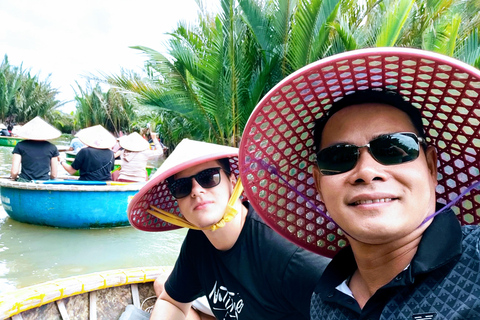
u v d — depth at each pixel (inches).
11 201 193.6
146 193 54.1
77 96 1309.1
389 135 27.5
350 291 33.1
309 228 41.6
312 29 251.4
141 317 78.7
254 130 33.7
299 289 46.8
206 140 322.7
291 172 39.1
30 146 205.6
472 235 26.2
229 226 51.1
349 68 28.2
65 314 75.2
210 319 80.6
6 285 126.7
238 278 52.0
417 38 286.2
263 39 283.4
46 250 161.8
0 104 1454.2
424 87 28.9
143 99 294.4
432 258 25.8
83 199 187.3
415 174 27.2
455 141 31.6
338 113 30.4
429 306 25.0
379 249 29.3
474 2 311.1
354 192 27.9
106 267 146.7
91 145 215.3
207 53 287.0
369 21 319.6
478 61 223.5
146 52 276.8
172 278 64.2
